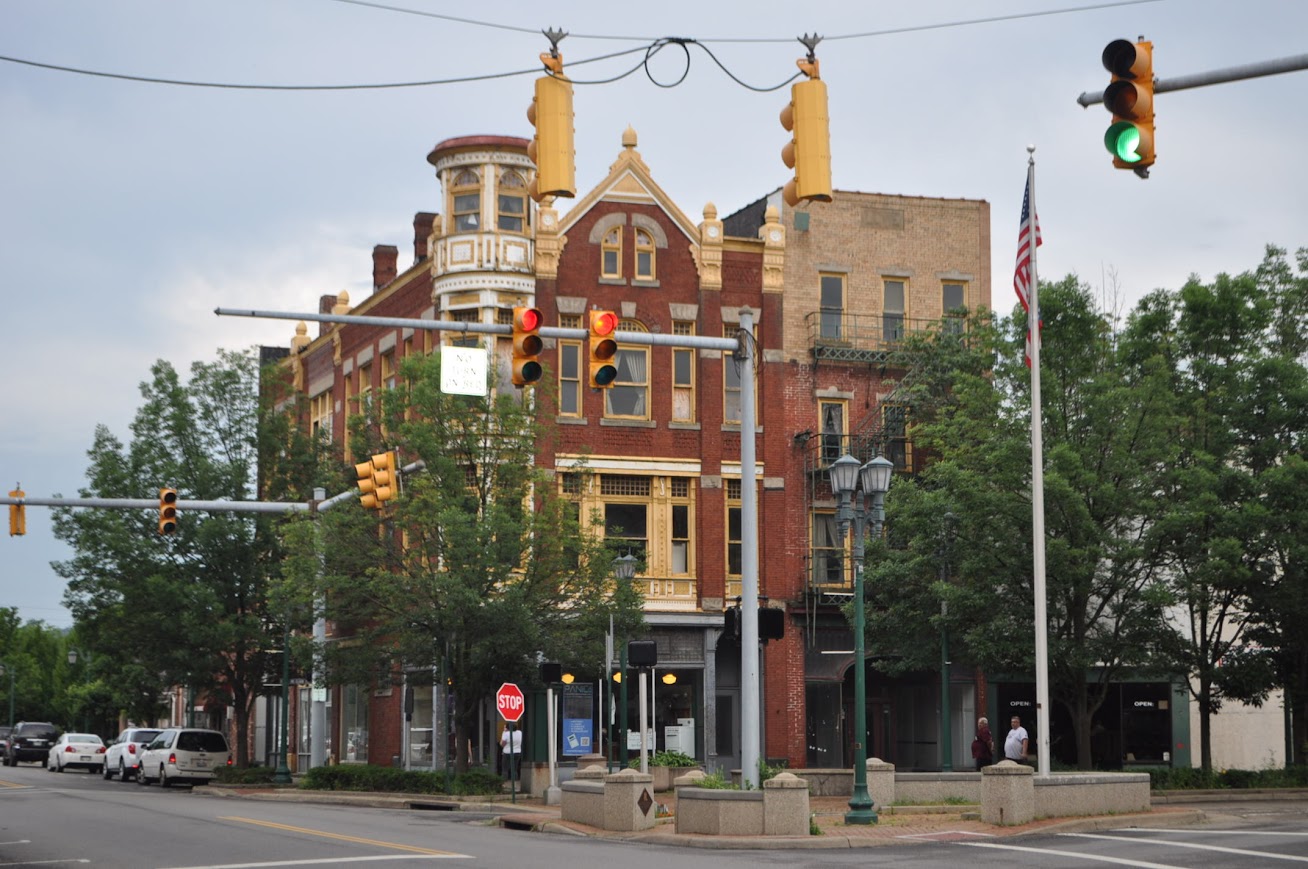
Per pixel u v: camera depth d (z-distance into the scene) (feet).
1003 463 130.21
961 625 139.03
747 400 84.99
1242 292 138.00
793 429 167.22
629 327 163.02
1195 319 139.74
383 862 67.87
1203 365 138.41
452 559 133.08
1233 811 105.50
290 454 176.55
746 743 85.61
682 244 165.58
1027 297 99.66
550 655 134.31
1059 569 125.90
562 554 136.77
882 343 170.30
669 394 163.84
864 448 166.81
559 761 153.58
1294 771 134.72
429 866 66.18
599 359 72.13
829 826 87.20
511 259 159.74
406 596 134.31
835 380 169.17
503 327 72.28
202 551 168.35
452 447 140.15
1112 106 43.91
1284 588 131.13
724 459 164.86
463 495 137.69
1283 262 144.15
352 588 138.31
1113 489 126.93
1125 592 136.15
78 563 166.50
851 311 170.71
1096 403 128.47
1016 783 86.38
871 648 153.58
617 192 163.94
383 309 179.93
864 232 172.24
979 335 144.05
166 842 79.46
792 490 166.09
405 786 137.59
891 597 149.07
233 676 174.29
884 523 151.33
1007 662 134.00
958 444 140.46
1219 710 153.38
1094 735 169.17
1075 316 132.98
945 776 106.32
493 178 161.27
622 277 163.53
